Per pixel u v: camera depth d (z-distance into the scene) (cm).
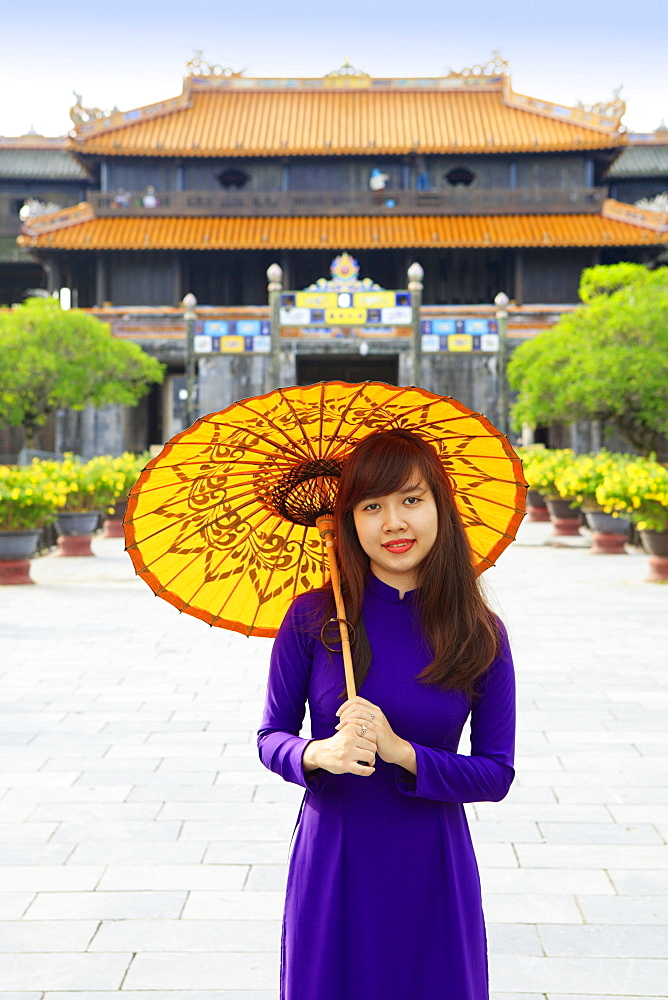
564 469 2025
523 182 4862
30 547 1313
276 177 4859
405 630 202
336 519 209
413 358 3381
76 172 5469
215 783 489
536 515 2570
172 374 4809
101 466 1803
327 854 192
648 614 1026
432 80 5128
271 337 3462
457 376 4284
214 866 388
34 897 359
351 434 211
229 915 344
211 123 4919
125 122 4859
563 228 4588
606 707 636
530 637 895
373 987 185
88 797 469
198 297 4894
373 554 202
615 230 4531
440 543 202
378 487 197
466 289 4859
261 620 228
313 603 208
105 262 4641
